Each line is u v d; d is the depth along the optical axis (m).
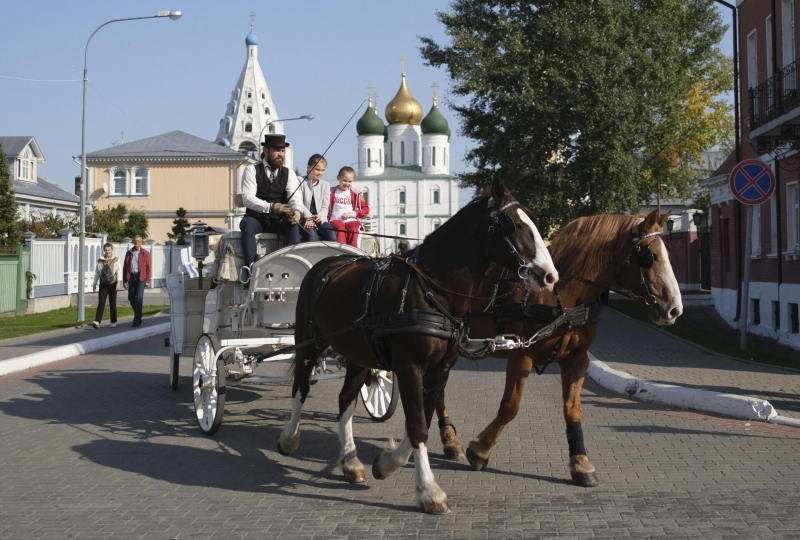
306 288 8.02
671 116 30.41
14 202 34.16
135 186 68.00
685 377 12.20
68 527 6.04
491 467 7.61
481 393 11.91
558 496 6.65
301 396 8.08
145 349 18.55
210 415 9.05
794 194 18.55
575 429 7.14
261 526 6.00
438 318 6.36
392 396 9.55
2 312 26.48
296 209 9.81
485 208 6.34
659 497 6.54
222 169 67.44
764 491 6.62
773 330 19.25
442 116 107.31
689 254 37.50
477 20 29.02
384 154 110.38
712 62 45.78
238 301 9.69
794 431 8.91
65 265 33.22
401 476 7.40
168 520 6.17
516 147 27.84
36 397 11.85
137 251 22.80
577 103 26.45
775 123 15.87
